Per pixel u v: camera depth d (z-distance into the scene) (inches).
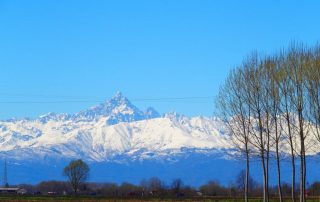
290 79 4293.8
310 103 4197.8
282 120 4387.3
